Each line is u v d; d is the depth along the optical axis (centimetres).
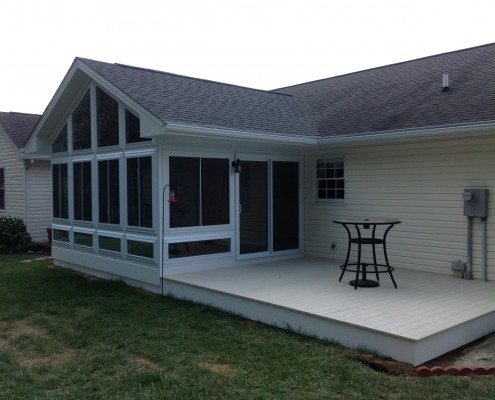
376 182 849
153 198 750
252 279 721
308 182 962
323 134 872
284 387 382
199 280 711
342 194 916
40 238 1417
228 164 830
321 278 730
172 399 363
